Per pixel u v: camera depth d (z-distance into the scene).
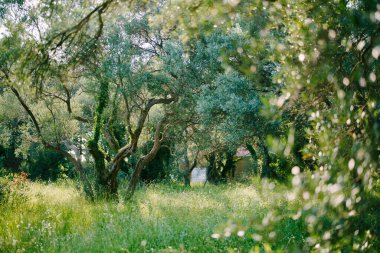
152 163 27.94
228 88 14.19
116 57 13.62
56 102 17.84
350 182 2.72
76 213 10.39
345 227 2.75
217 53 14.76
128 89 15.33
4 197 12.01
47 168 29.31
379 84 3.33
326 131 2.95
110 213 9.82
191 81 16.17
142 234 7.68
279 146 2.63
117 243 7.05
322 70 3.25
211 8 4.00
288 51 3.80
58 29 4.57
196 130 21.59
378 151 2.78
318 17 3.83
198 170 54.34
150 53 16.88
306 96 3.44
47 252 6.78
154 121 24.91
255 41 3.55
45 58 4.77
